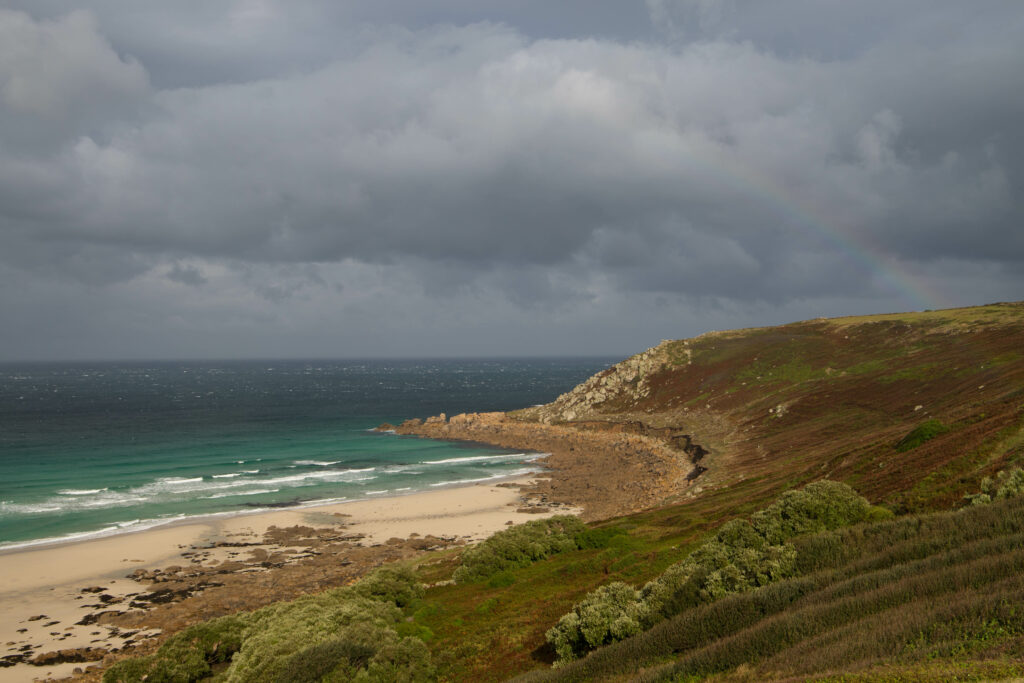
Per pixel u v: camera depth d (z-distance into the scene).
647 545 41.53
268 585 50.59
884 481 40.25
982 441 37.03
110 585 50.81
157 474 98.88
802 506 31.11
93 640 40.72
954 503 29.30
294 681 23.14
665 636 21.08
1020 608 14.06
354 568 54.75
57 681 35.28
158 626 42.75
